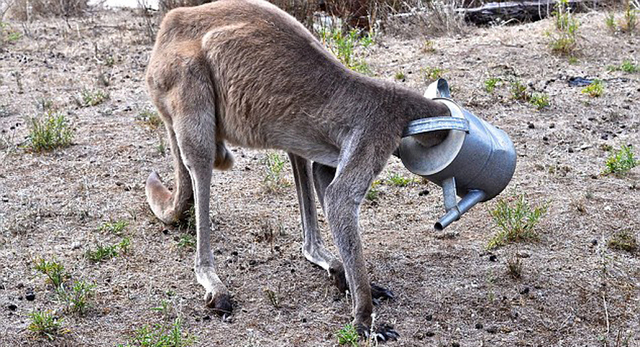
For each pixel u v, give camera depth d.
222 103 5.12
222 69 5.02
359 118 4.70
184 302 5.10
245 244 5.90
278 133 4.96
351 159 4.66
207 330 4.78
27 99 9.07
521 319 4.85
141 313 4.96
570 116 8.04
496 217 6.02
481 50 9.91
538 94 8.48
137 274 5.43
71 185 6.83
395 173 7.09
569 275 5.29
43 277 5.34
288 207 6.53
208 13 5.24
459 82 8.88
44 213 6.28
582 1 11.53
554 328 4.77
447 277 5.34
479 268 5.43
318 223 5.89
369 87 4.76
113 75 9.98
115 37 11.99
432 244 5.81
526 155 7.24
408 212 6.38
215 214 6.31
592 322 4.82
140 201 6.57
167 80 5.20
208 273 5.18
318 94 4.77
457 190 5.02
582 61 9.48
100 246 5.64
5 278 5.31
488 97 8.48
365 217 6.31
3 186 6.77
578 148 7.37
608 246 5.64
